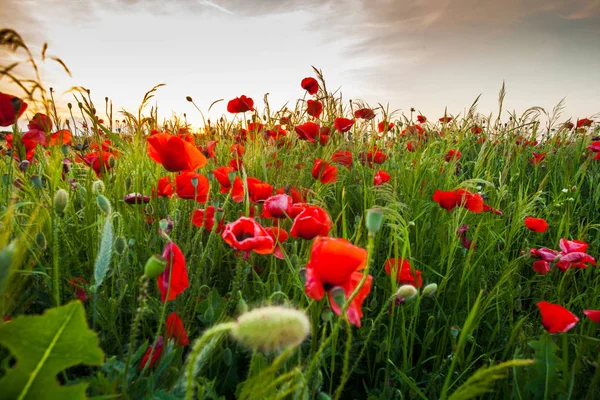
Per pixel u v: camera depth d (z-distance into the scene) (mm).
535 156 1626
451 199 780
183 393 328
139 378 343
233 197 682
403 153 1426
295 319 192
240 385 371
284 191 751
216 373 443
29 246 419
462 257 795
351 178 1139
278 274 634
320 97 1158
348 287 336
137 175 762
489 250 832
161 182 661
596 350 508
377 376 546
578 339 532
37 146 758
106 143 924
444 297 707
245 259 504
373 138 1349
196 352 214
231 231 449
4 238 225
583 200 1341
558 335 506
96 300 420
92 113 667
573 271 740
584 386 495
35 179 501
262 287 513
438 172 1200
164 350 387
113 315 433
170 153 576
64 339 198
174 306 503
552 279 798
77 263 553
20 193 654
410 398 530
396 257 514
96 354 204
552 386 436
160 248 637
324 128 1112
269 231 509
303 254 627
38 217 467
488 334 672
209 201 756
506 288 703
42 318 192
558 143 1888
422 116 1802
